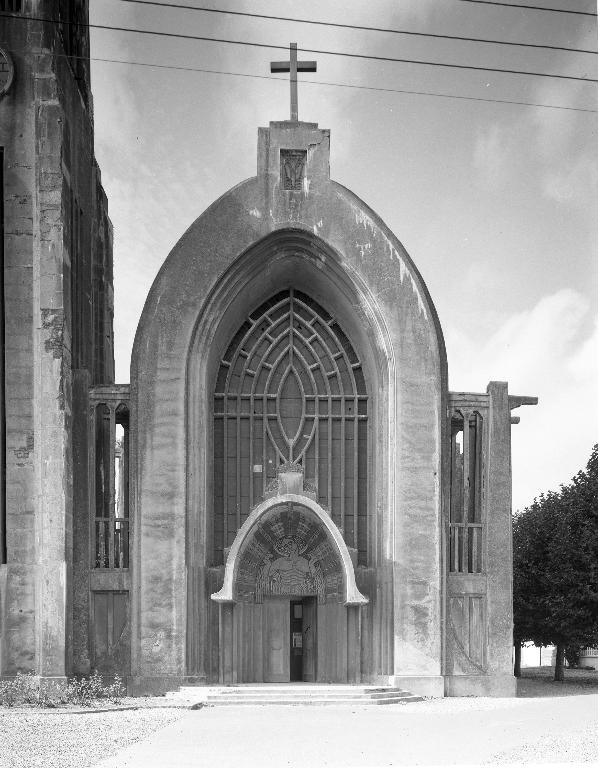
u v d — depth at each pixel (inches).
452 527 1352.1
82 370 1327.5
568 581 1502.2
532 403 1380.4
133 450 1306.6
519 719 963.3
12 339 1273.4
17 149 1293.1
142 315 1331.2
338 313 1417.3
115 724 963.3
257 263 1364.4
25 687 1201.4
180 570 1286.9
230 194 1358.3
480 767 709.9
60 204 1286.9
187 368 1325.0
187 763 740.0
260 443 1391.5
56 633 1227.2
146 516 1295.5
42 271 1278.3
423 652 1293.1
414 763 736.3
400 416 1333.7
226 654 1299.2
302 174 1371.8
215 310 1343.5
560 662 1708.9
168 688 1262.3
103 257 1558.8
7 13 1302.9
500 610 1327.5
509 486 1353.3
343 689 1207.6
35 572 1241.4
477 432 1384.1
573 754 755.4
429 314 1353.3
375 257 1362.0
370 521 1368.1
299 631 1359.5
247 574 1330.0
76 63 1427.2
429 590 1305.4
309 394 1406.3
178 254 1344.7
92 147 1519.4
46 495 1248.2
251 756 775.1
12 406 1266.0
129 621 1283.2
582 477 1595.7
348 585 1285.7
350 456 1395.2
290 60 1396.4
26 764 729.0
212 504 1362.0
